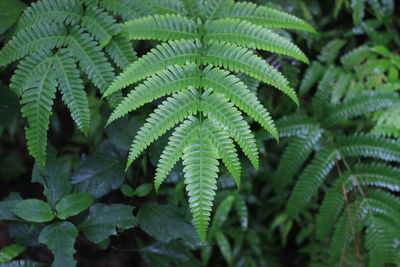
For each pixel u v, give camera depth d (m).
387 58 1.24
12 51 0.98
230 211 1.34
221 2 1.04
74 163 1.36
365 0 1.26
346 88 1.21
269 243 1.40
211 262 1.38
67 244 1.00
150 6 1.03
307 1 1.26
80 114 0.97
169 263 1.16
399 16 1.30
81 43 0.99
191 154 0.91
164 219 1.08
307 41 1.22
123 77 0.94
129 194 1.10
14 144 1.68
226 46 0.97
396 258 1.16
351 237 1.17
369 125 1.23
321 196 1.31
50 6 1.01
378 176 1.18
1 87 0.97
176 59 0.96
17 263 1.04
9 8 1.02
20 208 1.01
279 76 0.95
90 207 1.05
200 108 0.93
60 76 0.98
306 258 1.41
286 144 1.27
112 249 1.16
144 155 1.12
